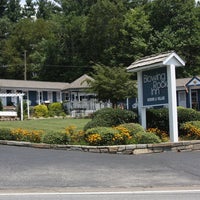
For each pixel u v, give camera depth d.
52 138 17.16
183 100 43.41
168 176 11.16
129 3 70.19
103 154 15.28
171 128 17.12
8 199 8.69
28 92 51.53
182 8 58.34
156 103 17.86
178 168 12.34
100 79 36.41
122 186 10.05
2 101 47.41
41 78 65.81
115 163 13.23
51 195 9.09
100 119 18.08
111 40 61.19
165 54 17.44
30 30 69.44
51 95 53.38
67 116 41.66
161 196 8.88
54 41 65.69
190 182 10.44
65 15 72.31
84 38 63.50
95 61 62.31
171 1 58.88
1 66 67.94
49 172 11.72
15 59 66.56
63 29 65.88
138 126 17.25
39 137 18.00
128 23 59.34
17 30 70.25
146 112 19.11
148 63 17.89
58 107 44.19
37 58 66.31
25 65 62.22
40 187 9.97
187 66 57.03
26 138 18.31
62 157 14.41
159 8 59.50
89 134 16.67
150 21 60.03
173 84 17.11
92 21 62.50
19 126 25.66
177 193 9.20
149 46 56.75
